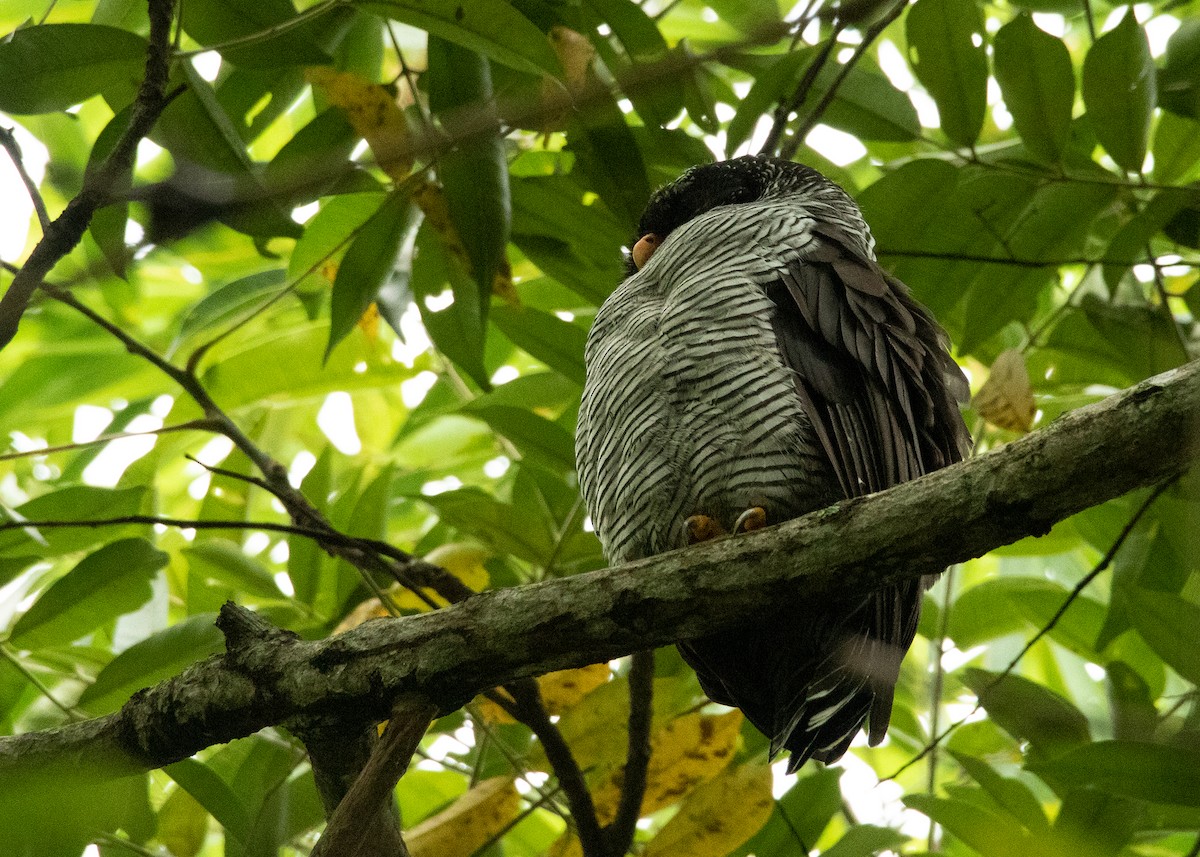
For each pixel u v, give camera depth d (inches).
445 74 315.6
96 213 303.0
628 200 325.7
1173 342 354.6
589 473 320.2
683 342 296.2
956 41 335.0
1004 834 292.5
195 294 529.3
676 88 317.1
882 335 303.3
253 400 428.8
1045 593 370.9
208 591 391.9
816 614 287.6
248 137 356.5
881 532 220.8
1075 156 349.4
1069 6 377.7
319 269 378.6
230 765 364.8
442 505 369.4
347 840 211.0
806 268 307.4
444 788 384.2
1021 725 315.9
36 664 349.4
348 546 297.6
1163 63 353.7
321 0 336.8
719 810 307.0
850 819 409.7
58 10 451.2
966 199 347.3
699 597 228.4
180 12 299.1
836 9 179.9
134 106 263.9
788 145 334.3
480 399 413.7
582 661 235.8
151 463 417.7
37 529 338.0
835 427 288.0
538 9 328.5
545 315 366.9
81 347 494.0
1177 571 351.9
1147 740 305.7
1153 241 405.4
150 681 319.0
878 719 286.7
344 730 239.9
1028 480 211.3
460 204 315.6
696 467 291.7
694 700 366.3
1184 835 400.2
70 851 270.4
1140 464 206.2
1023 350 374.6
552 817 420.5
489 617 234.8
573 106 198.8
